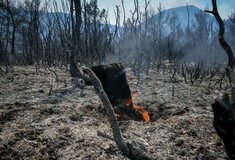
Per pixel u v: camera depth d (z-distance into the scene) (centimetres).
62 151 158
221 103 65
